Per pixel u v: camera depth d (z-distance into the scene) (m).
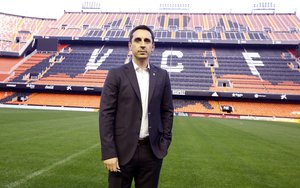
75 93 36.75
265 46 42.97
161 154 2.56
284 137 13.02
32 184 4.46
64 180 4.75
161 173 5.57
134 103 2.43
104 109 2.39
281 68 38.75
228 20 49.16
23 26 47.88
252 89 34.94
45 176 4.93
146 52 2.48
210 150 8.48
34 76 38.69
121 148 2.41
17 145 7.78
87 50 44.41
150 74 2.55
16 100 35.59
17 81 37.53
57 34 45.78
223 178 5.41
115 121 2.46
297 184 5.22
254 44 41.84
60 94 36.69
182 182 5.02
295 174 5.96
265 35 43.22
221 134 13.09
